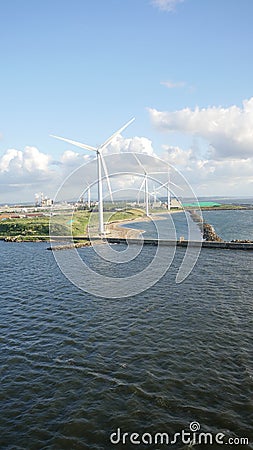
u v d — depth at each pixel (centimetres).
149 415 1775
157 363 2300
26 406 1864
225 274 4891
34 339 2730
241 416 1752
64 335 2802
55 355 2450
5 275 5138
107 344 2616
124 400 1902
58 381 2102
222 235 10050
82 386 2044
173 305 3509
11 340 2716
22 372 2216
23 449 1560
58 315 3278
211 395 1927
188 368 2223
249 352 2422
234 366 2239
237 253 6831
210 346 2534
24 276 5034
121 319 3144
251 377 2091
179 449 1555
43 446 1577
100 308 3466
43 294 4012
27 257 6906
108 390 1995
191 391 1969
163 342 2623
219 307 3412
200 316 3166
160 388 2003
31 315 3288
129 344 2605
